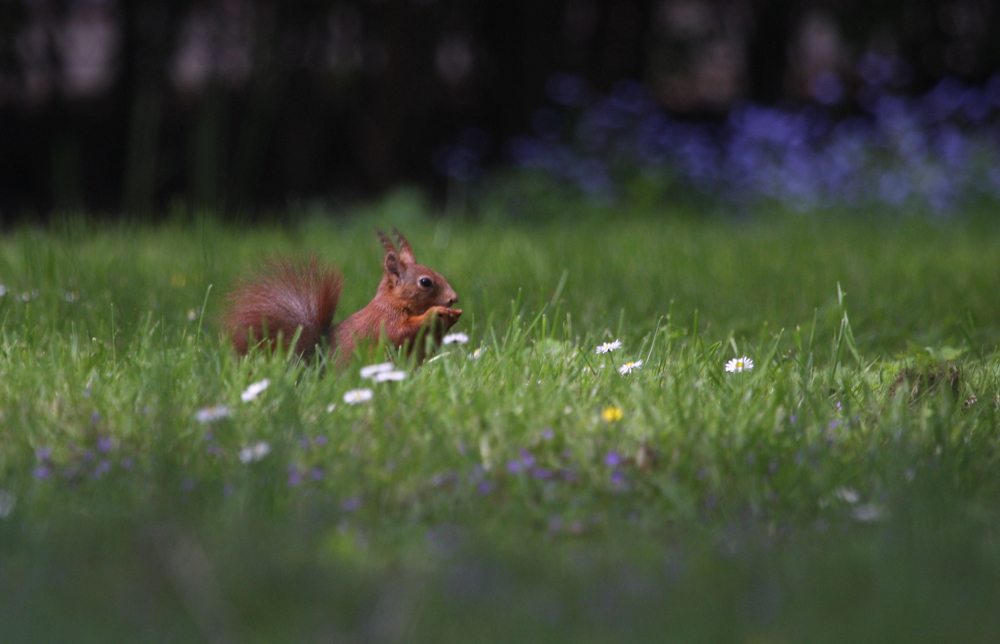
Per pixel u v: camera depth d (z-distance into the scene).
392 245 7.27
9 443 6.07
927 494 5.34
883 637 3.76
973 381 7.78
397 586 4.20
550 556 4.75
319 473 5.56
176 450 5.93
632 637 3.79
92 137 24.95
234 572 4.26
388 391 6.57
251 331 7.19
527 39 25.17
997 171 20.42
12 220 23.28
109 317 9.07
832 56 27.67
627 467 5.86
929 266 13.05
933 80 26.33
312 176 24.34
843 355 9.01
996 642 3.73
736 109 24.28
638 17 25.83
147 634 3.86
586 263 12.42
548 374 7.36
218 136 23.53
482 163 25.19
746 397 6.84
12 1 22.77
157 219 22.30
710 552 4.77
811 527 5.29
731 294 11.33
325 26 23.52
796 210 19.95
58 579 4.26
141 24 23.59
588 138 22.06
